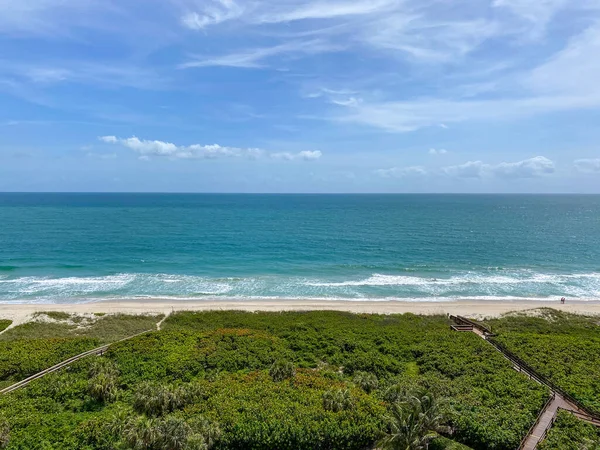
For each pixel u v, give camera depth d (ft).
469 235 421.18
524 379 112.57
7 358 119.14
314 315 175.63
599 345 138.72
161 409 93.71
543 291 228.02
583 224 535.19
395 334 150.41
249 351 130.31
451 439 88.22
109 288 219.20
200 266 270.46
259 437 83.66
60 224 466.29
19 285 221.66
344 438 84.94
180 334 143.43
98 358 120.06
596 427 90.58
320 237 396.57
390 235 415.85
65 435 84.38
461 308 193.36
